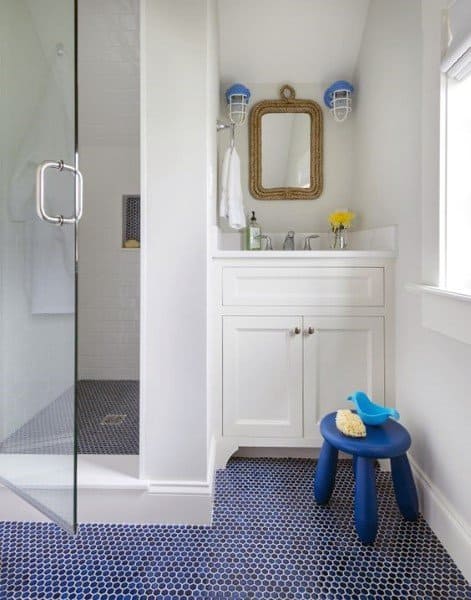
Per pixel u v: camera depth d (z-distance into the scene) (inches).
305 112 94.6
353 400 61.6
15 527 55.9
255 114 94.6
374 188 79.1
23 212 56.9
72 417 45.9
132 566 48.6
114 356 123.5
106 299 122.2
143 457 57.0
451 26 47.9
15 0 54.7
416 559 49.3
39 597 44.1
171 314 56.5
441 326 50.3
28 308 54.6
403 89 64.5
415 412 60.7
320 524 56.1
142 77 55.2
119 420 90.7
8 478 55.7
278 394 71.0
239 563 49.0
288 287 70.2
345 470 70.5
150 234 56.1
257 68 93.0
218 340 70.7
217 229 80.7
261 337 70.9
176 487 56.5
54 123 50.4
